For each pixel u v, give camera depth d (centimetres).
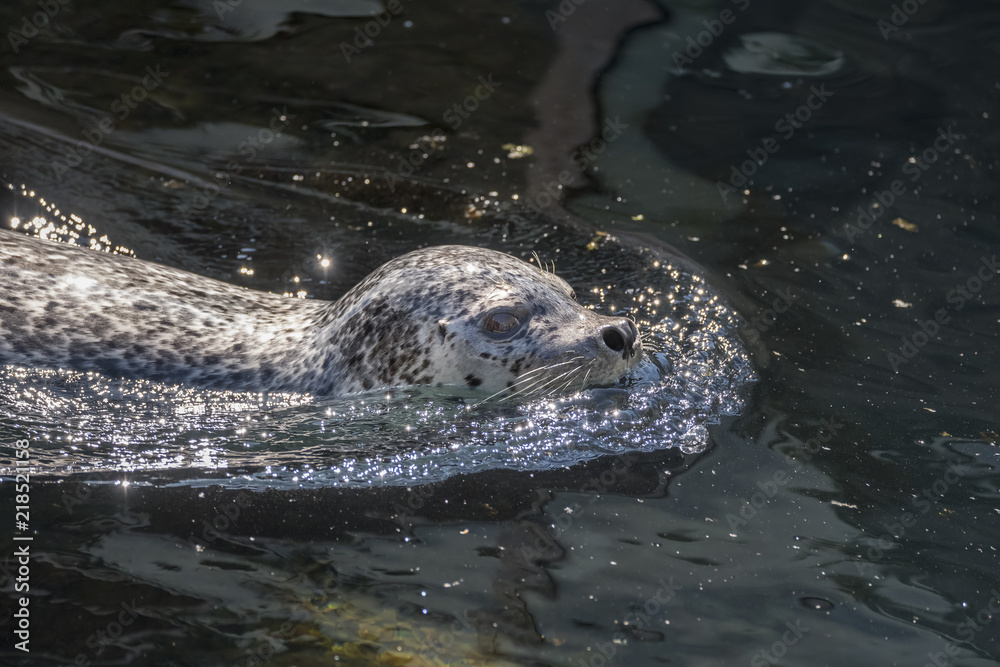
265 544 999
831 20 2459
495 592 935
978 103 2091
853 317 1455
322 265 1577
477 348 1302
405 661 852
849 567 971
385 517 1051
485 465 1152
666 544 1005
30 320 1256
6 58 2050
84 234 1573
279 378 1305
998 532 1023
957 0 2494
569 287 1438
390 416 1262
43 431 1164
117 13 2270
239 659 848
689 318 1448
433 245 1644
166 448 1162
